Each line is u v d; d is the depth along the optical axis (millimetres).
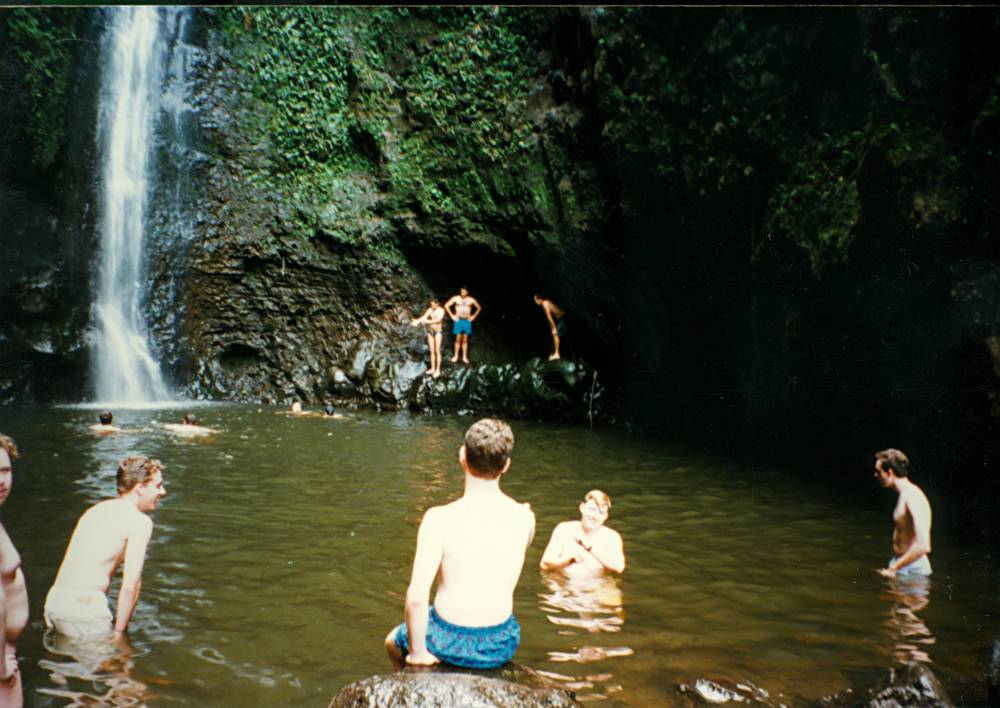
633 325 16266
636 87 12539
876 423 10094
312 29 18500
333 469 9664
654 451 11914
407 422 14883
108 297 17656
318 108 18641
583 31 13453
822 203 9844
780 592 5398
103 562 4391
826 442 11164
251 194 18719
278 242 18703
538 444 12578
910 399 9141
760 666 4086
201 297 18625
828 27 9391
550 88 15297
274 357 18828
